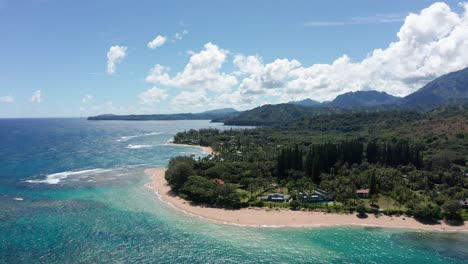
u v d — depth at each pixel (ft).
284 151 572.51
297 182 513.86
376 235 354.95
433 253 318.65
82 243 315.78
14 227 348.59
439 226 380.78
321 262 295.89
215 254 303.48
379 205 430.20
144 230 350.84
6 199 444.96
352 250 320.09
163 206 428.56
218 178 550.77
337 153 636.89
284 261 294.87
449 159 629.51
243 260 294.05
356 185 499.10
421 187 509.35
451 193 464.24
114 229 351.25
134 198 460.96
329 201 447.01
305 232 357.20
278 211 412.16
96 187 517.96
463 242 343.67
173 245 318.65
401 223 385.91
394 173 555.69
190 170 513.04
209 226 366.22
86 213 396.37
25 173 618.03
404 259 306.14
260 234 348.79
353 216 400.26
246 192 483.51
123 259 288.92
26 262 277.44
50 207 415.03
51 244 311.47
